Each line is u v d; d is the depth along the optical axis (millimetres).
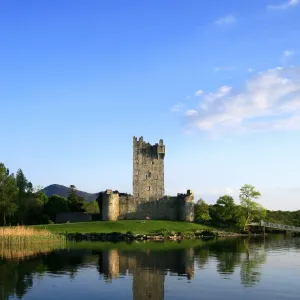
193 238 98438
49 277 38844
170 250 63250
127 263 47562
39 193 138750
